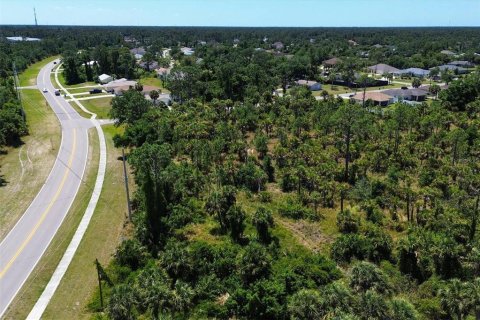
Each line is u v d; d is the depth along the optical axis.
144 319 38.19
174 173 62.03
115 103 99.62
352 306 35.84
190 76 127.25
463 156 73.88
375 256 48.19
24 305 40.84
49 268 46.75
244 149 79.31
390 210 58.56
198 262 45.31
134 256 47.06
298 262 45.56
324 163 71.00
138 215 55.19
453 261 45.03
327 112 96.44
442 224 51.56
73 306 40.88
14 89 141.62
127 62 179.12
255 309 39.41
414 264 46.06
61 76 184.38
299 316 36.56
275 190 67.44
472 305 35.53
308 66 168.88
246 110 101.38
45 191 67.12
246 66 158.62
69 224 56.41
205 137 85.50
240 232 53.47
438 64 196.50
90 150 87.31
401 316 34.25
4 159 82.94
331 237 53.62
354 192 63.25
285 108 109.69
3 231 54.69
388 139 82.75
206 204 57.53
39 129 102.69
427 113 98.12
